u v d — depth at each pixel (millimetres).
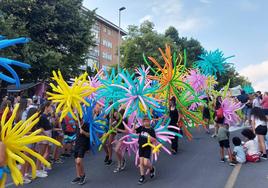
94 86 9055
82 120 8023
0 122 3902
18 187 7551
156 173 8719
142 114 8820
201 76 15742
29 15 25375
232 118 14188
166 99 10844
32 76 25609
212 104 15648
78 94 7504
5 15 23312
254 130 10086
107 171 9031
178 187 7445
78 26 27969
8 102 8820
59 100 7496
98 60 57969
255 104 16953
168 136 8672
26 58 23016
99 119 8312
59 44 27703
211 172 8625
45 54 24078
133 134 8648
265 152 9977
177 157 10555
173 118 10773
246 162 9570
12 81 3416
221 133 9531
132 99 8625
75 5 28016
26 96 21906
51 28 26500
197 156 10641
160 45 38906
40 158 3986
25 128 3900
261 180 7691
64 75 26656
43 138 3951
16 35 22125
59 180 8164
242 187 7254
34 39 25797
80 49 28469
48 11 25688
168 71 10805
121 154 9039
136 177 8422
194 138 14117
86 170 9141
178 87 11617
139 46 39125
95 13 29984
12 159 3787
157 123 9203
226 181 7746
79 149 7848
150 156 8133
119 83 9055
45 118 8539
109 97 8992
